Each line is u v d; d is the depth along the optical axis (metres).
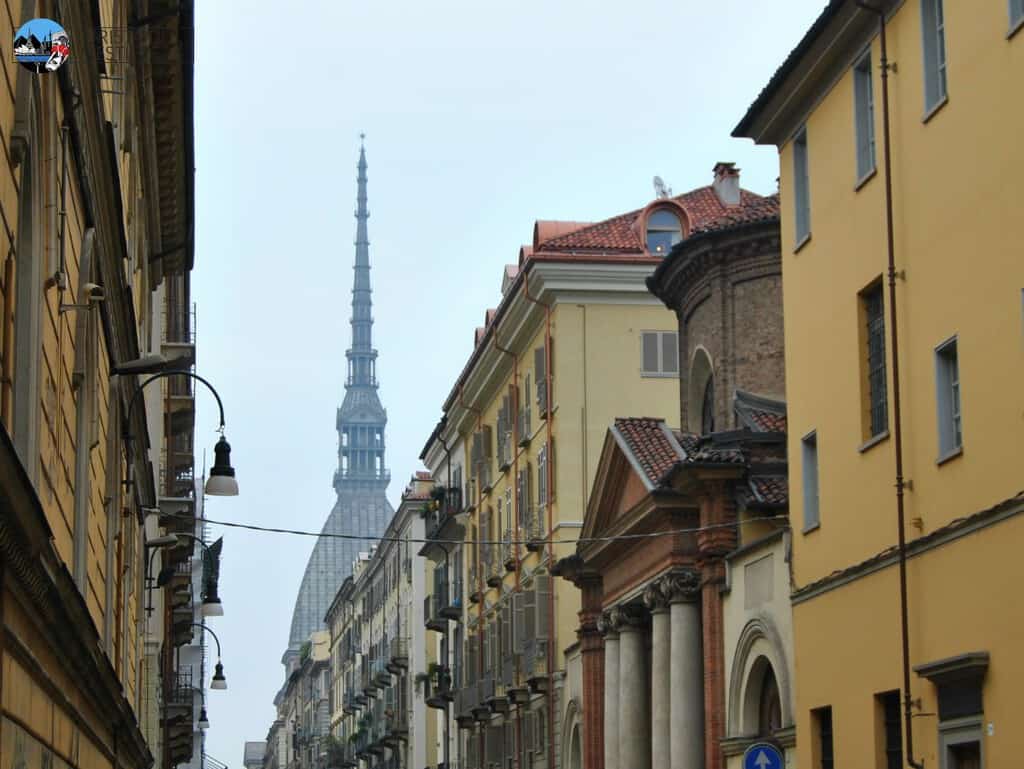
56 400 23.39
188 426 82.75
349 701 193.50
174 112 49.84
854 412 42.94
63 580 21.22
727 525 59.16
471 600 112.12
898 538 39.28
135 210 46.28
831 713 44.31
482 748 107.62
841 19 42.25
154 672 68.56
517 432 98.38
